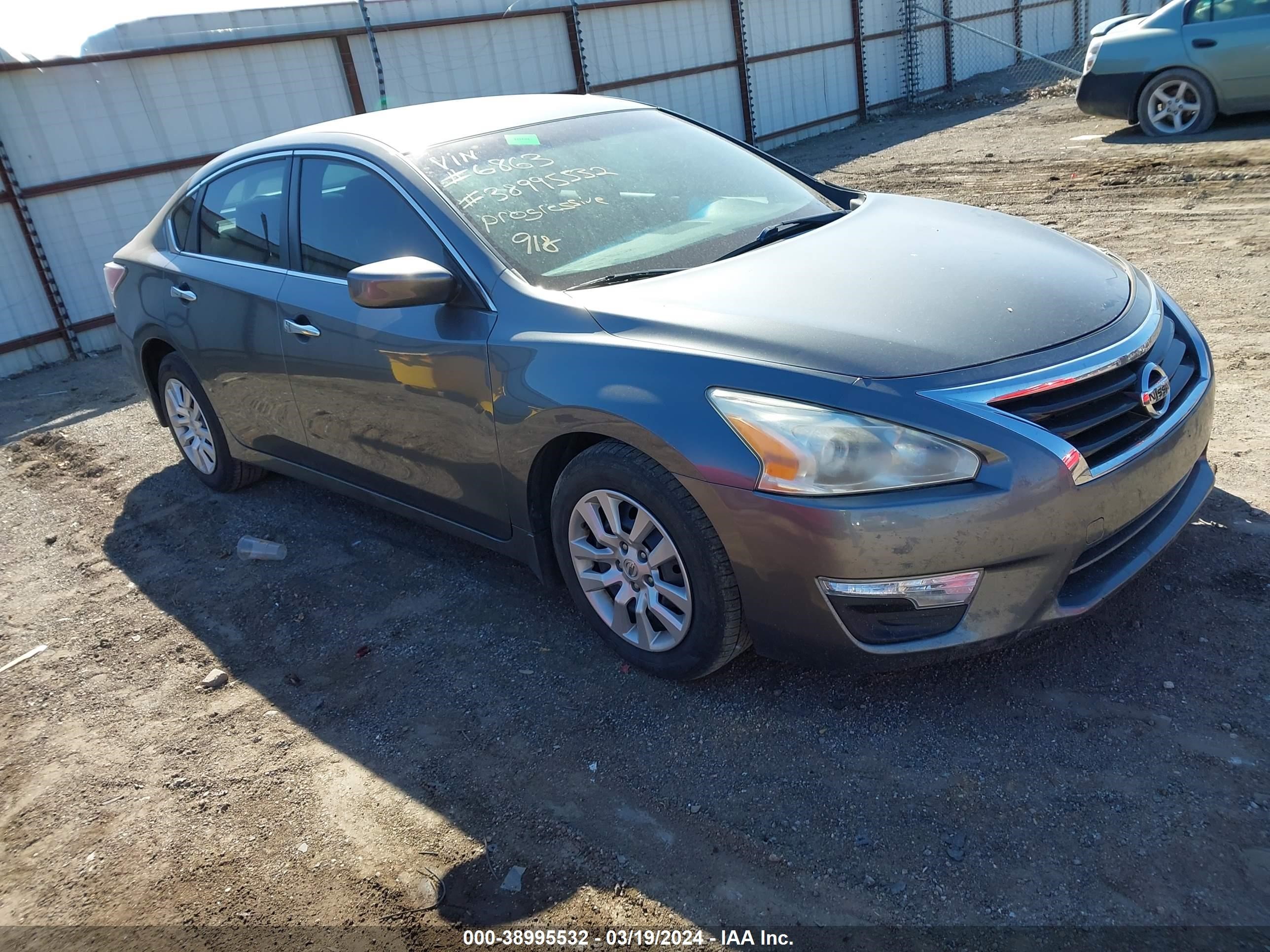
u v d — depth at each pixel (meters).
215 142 9.92
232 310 4.16
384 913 2.37
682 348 2.71
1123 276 3.14
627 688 3.07
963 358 2.52
